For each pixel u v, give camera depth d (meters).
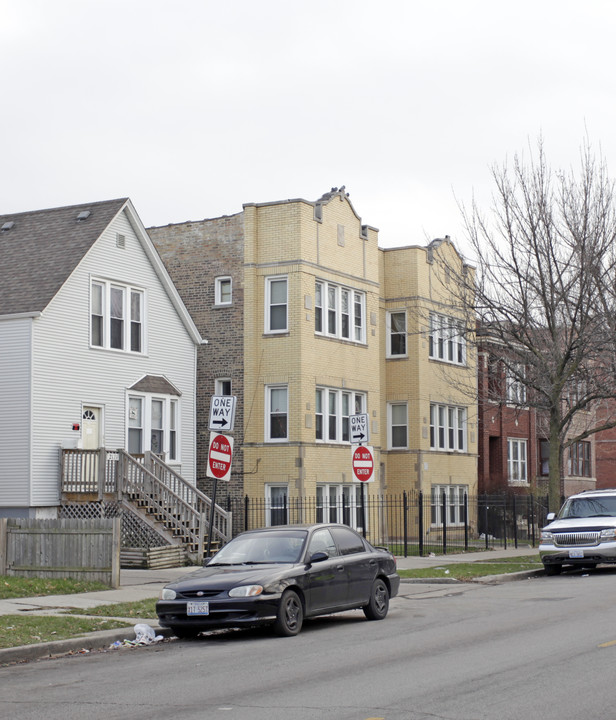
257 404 33.69
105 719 9.01
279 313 33.78
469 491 41.78
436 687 10.12
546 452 52.00
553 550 25.77
